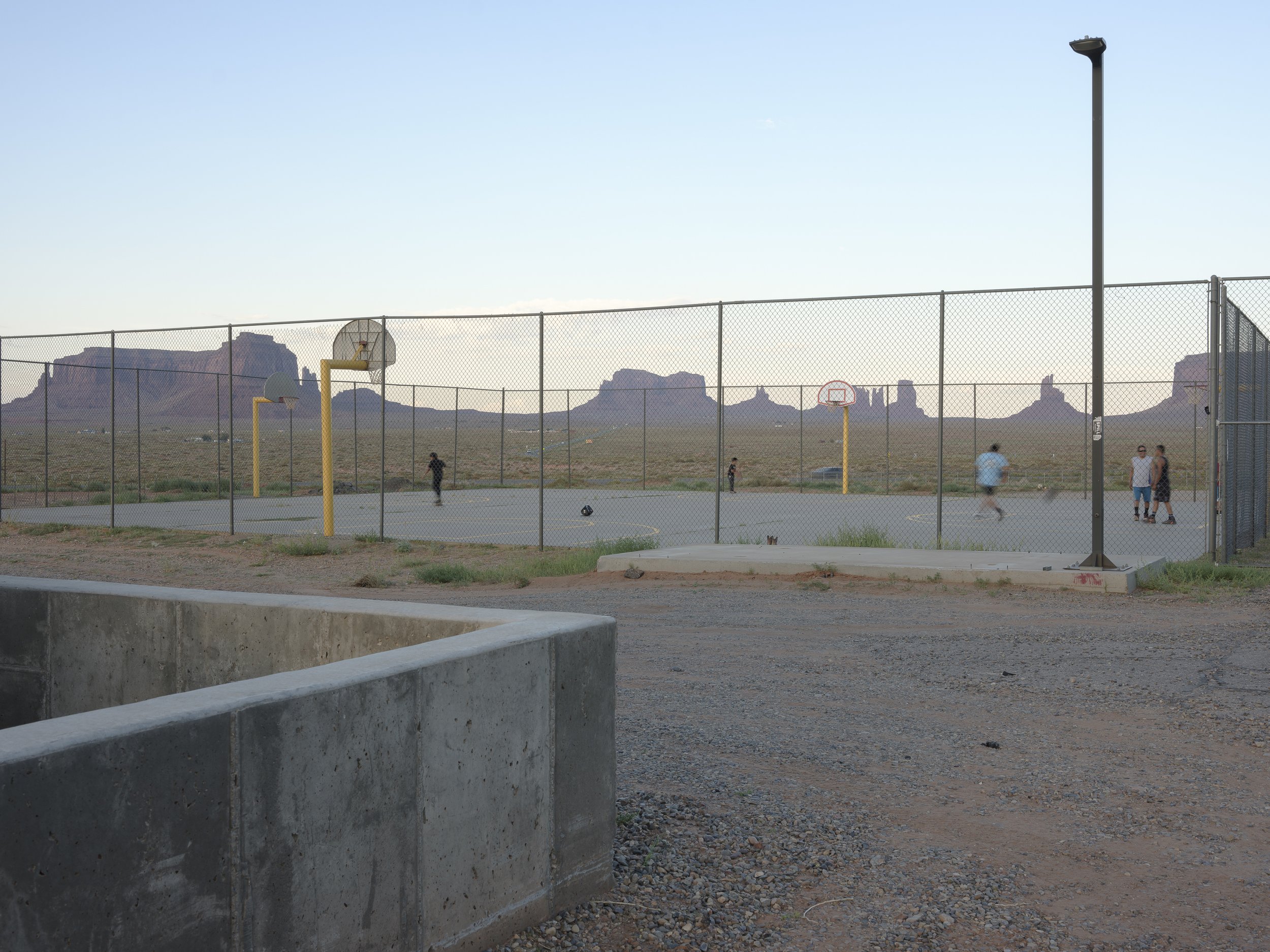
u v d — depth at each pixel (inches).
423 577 554.3
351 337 746.2
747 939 139.0
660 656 329.1
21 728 92.4
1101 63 442.0
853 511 1020.5
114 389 798.5
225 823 102.1
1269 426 734.5
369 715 116.0
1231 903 151.4
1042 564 486.9
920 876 160.6
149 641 181.9
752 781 204.2
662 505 1133.1
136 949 95.0
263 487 1444.4
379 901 117.7
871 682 291.4
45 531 807.1
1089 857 168.4
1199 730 241.0
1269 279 509.7
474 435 3823.8
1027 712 258.1
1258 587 463.5
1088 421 1168.8
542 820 140.6
